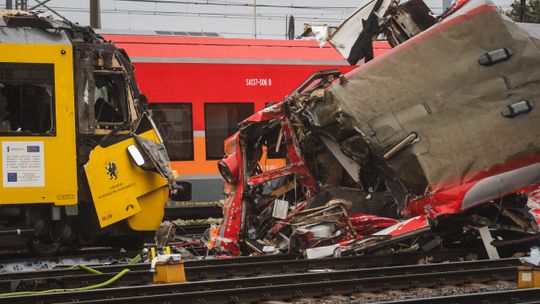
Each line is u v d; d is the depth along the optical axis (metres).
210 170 27.47
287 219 17.39
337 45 18.73
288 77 28.53
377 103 16.70
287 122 17.38
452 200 15.97
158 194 18.06
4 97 17.11
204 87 27.47
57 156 17.28
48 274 14.74
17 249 17.31
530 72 16.91
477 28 17.03
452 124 16.52
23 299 11.72
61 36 17.70
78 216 17.83
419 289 13.63
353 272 14.48
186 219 28.59
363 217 16.70
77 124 17.50
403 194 16.61
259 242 17.64
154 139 18.23
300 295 12.92
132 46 27.03
